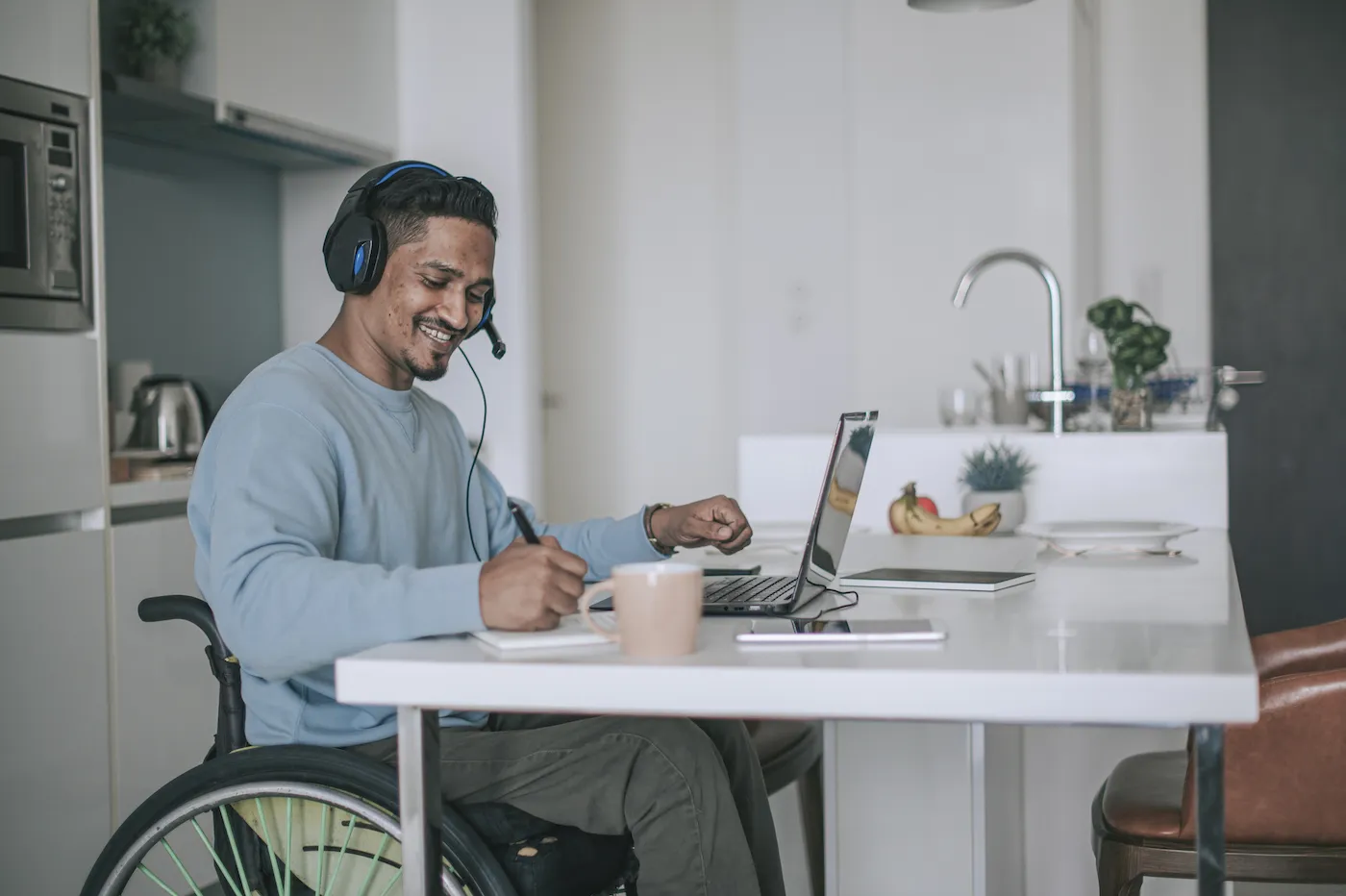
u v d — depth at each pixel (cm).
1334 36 500
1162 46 507
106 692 266
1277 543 514
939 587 161
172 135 345
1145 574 175
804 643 118
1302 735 150
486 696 111
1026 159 466
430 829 118
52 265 259
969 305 474
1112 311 282
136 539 276
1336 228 504
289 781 137
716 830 141
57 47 262
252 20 338
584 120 551
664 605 112
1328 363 506
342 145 384
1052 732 244
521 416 417
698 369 545
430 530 172
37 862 246
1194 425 310
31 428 252
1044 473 268
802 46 529
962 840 230
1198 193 506
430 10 419
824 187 529
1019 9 465
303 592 130
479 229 165
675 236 545
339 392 162
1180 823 158
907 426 482
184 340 366
